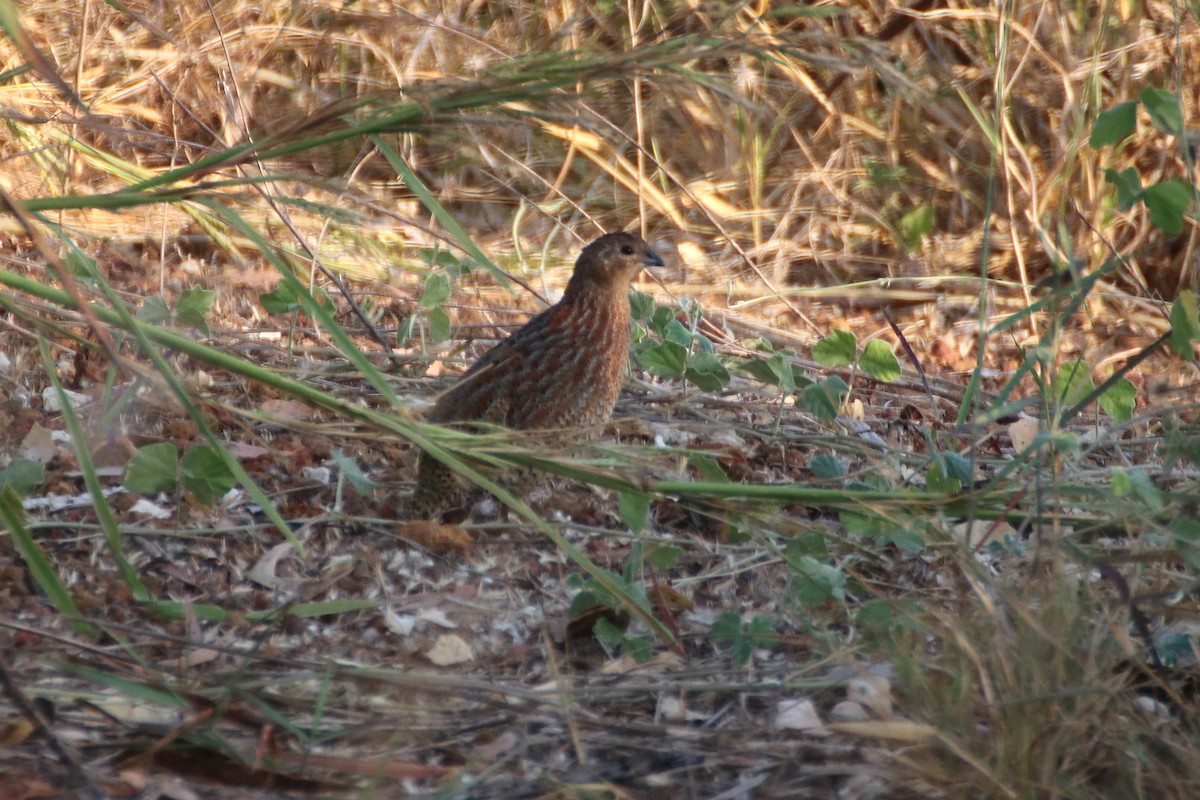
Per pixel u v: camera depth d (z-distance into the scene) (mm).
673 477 8312
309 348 11148
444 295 10430
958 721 5809
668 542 8305
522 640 7262
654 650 7148
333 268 13414
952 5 15180
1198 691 6520
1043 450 7590
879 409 11102
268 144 6516
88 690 6266
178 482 7184
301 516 8500
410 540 8164
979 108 15117
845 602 7723
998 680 5949
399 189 15406
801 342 13016
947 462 8016
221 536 8133
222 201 13109
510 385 8805
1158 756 5875
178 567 7762
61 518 8188
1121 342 13555
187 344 6480
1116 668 6609
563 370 8859
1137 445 10086
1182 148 6980
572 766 5945
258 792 5602
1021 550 7668
